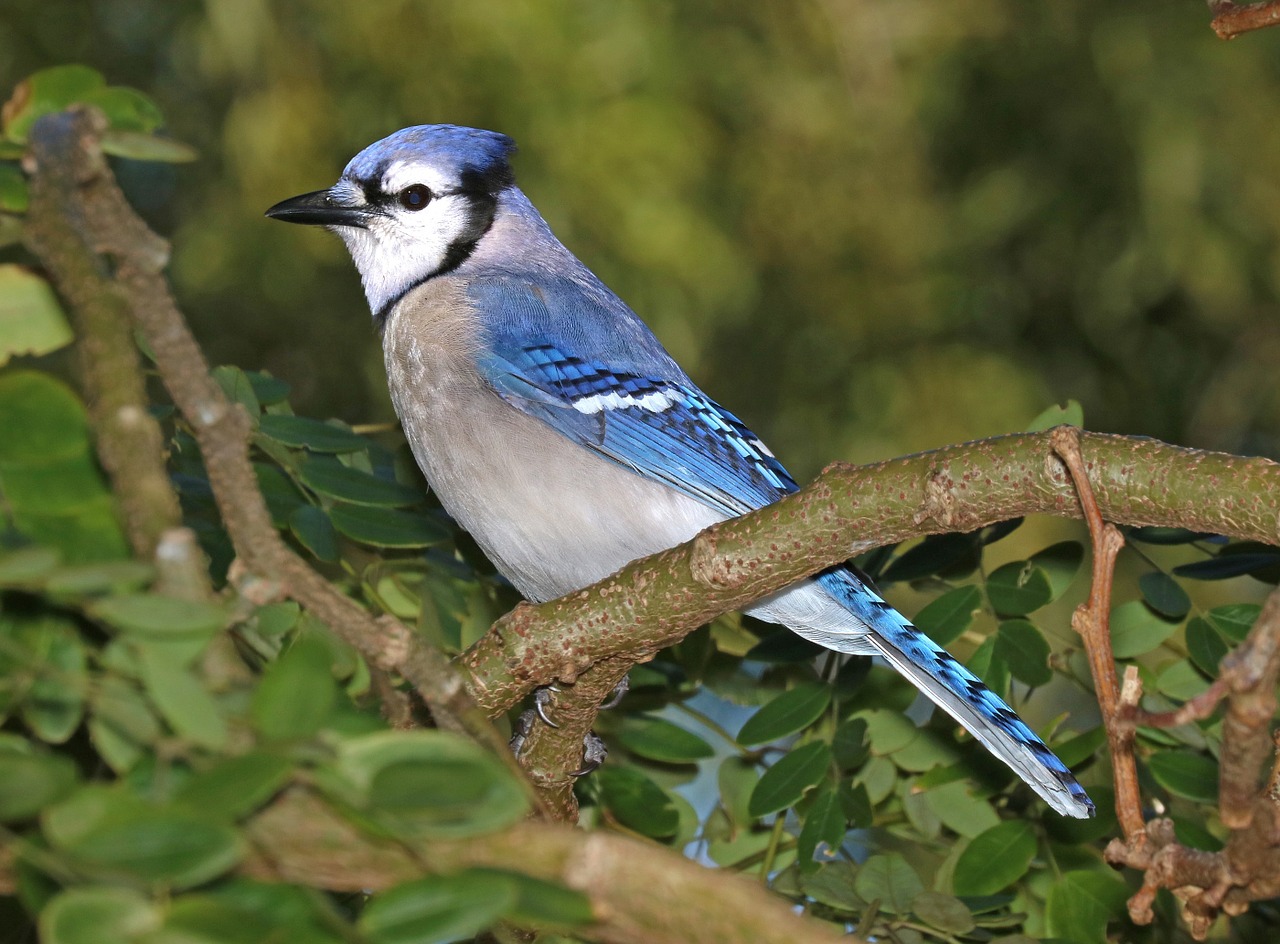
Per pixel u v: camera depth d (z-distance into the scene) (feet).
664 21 46.96
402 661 12.71
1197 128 45.96
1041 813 22.33
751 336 52.11
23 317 13.05
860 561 25.00
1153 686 22.24
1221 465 16.19
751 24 49.75
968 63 50.31
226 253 46.70
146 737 9.78
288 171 45.98
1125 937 22.82
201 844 8.69
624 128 45.32
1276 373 51.06
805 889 20.48
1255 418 51.80
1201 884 13.50
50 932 8.20
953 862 22.54
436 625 23.11
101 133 11.82
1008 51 50.03
